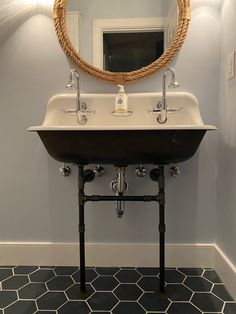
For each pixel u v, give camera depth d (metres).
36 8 1.44
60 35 1.42
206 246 1.49
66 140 1.11
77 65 1.45
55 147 1.14
